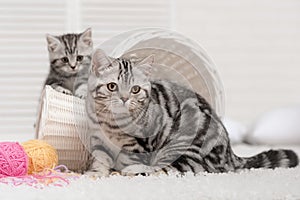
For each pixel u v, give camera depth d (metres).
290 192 1.27
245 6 2.69
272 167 1.55
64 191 1.27
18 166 1.42
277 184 1.33
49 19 2.63
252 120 2.70
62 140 1.53
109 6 2.66
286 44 2.72
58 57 1.85
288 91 2.73
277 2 2.71
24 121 2.63
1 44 2.61
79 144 1.53
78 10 2.63
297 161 1.57
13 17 2.61
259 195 1.25
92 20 2.66
